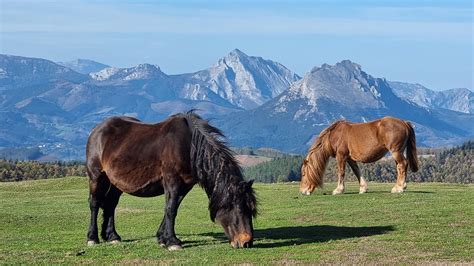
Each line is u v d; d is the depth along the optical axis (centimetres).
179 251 1644
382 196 2644
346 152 2791
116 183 1748
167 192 1695
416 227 1897
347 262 1470
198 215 2512
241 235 1641
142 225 2317
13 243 1845
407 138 2686
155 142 1709
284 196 2941
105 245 1755
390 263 1459
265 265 1455
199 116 1723
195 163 1667
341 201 2569
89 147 1809
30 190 4203
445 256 1530
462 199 2530
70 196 3675
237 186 1634
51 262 1538
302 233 1880
